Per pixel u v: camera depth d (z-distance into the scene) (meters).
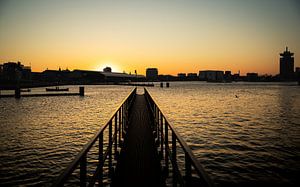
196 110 39.41
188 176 2.97
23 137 19.33
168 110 39.19
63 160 13.73
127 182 5.35
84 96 69.69
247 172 12.34
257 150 16.20
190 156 2.72
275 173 12.25
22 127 23.84
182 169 12.27
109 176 5.57
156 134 9.13
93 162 13.17
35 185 10.66
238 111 38.75
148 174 5.73
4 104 47.06
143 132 9.91
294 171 12.45
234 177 11.74
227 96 75.62
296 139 19.28
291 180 11.41
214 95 80.19
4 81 132.38
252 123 27.22
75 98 62.34
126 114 11.26
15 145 16.83
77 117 30.53
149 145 7.97
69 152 15.21
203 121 28.31
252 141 18.64
